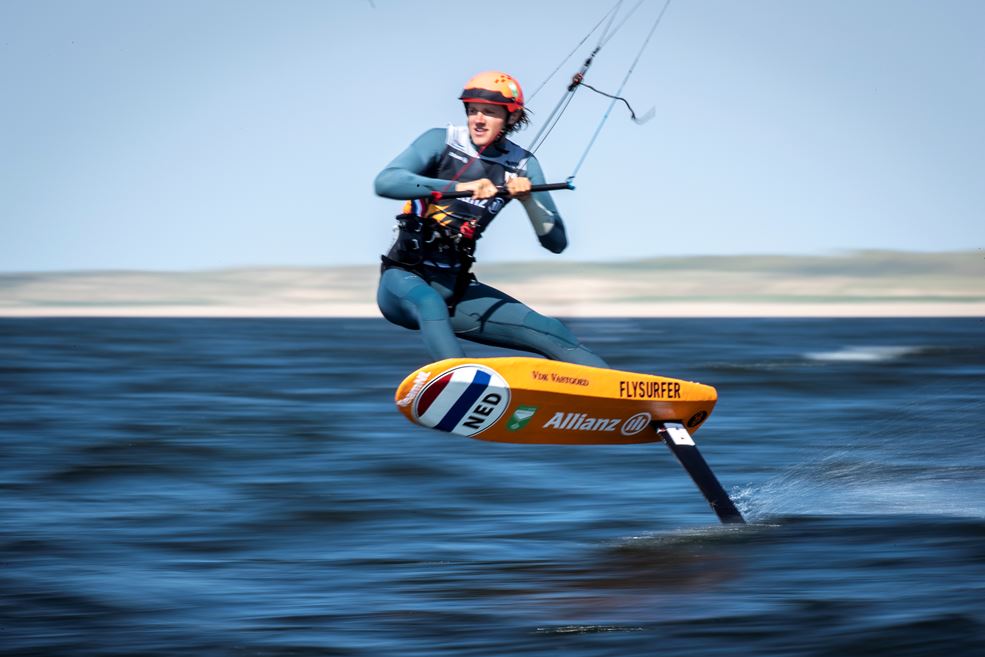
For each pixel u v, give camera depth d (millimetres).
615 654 20234
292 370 77625
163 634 21438
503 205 26953
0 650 20578
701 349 104625
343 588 24281
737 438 45438
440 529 29547
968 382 70125
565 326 27875
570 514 31219
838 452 42000
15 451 41375
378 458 40250
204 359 88688
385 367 80438
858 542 27422
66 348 102812
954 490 34125
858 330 163000
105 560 26500
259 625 21922
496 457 40562
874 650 20203
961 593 23203
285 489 34656
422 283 26719
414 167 26109
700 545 27391
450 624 21891
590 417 27234
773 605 22688
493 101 26047
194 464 38875
